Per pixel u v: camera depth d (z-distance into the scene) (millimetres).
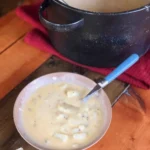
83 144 422
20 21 677
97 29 489
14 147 443
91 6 620
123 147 450
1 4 1240
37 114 456
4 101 498
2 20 679
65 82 505
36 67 578
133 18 476
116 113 492
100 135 428
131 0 619
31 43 618
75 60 568
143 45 550
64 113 456
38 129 439
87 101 473
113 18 469
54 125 443
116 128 472
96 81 544
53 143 423
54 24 494
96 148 448
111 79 500
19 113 455
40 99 477
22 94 476
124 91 524
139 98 515
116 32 493
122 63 512
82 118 450
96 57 540
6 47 618
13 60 591
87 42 515
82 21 481
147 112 495
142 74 540
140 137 462
